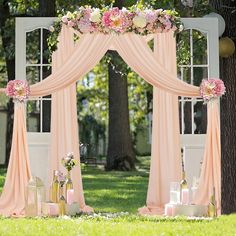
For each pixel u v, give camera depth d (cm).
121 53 1112
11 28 1991
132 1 1588
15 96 1086
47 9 1723
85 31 1082
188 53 1159
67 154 1110
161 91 1172
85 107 3838
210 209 1032
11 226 850
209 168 1099
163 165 1166
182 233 784
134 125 3772
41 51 1159
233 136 1023
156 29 1091
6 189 1087
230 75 1039
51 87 1102
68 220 941
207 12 1093
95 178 1959
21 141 1095
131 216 1053
